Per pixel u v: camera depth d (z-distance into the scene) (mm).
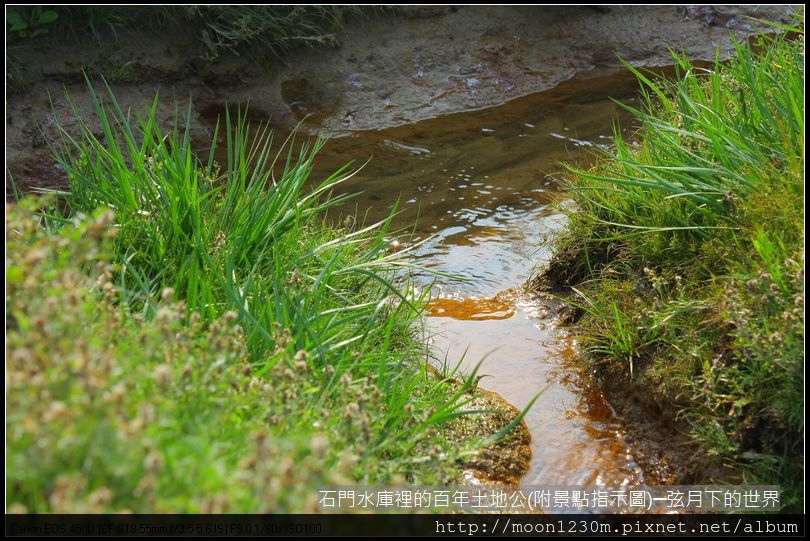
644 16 9234
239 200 4598
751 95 4938
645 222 4883
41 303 2840
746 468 3695
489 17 8938
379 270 4758
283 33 8258
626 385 4402
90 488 2412
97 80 7637
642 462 4027
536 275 5504
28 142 6934
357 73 8359
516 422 3717
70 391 2443
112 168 4562
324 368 3619
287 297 3967
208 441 2736
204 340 3211
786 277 3779
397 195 6527
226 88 8078
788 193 4117
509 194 6531
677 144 4828
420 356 4582
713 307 4055
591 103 8148
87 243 3162
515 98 8359
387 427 3648
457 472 3756
